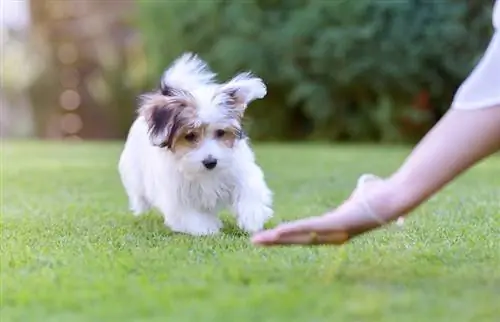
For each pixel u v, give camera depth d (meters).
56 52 28.95
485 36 20.03
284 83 21.59
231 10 21.55
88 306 3.70
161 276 4.29
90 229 6.36
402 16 19.88
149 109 6.34
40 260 4.84
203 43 22.12
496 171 11.55
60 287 4.08
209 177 6.21
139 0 23.61
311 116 22.17
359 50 20.27
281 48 21.06
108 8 28.33
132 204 7.37
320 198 8.62
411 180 4.09
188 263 4.69
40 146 19.91
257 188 6.37
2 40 28.92
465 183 9.85
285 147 18.39
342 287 3.97
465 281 4.11
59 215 7.29
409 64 20.09
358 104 21.84
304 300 3.69
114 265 4.61
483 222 6.41
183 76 6.52
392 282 4.10
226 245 5.43
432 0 19.94
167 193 6.35
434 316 3.44
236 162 6.30
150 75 23.84
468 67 20.00
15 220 6.90
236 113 6.26
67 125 29.14
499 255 4.87
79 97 28.95
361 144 21.19
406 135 21.97
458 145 4.01
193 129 6.10
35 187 10.03
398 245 5.28
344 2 20.20
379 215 4.10
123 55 27.97
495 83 3.96
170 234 6.14
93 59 28.66
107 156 15.66
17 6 29.03
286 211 7.51
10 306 3.76
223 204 6.48
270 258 4.77
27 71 28.95
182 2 22.16
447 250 5.05
